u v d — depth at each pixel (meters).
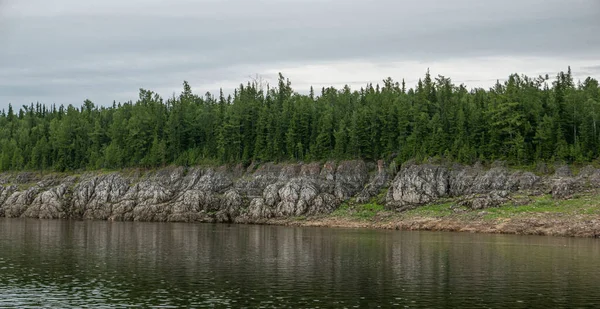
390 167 157.50
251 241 102.88
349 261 76.62
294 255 82.75
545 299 52.41
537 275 65.12
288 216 151.25
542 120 155.50
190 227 138.50
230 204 159.88
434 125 160.00
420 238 107.94
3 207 184.88
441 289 57.00
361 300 51.91
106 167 198.00
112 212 169.75
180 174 181.00
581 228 112.00
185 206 162.12
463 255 82.38
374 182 155.38
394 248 91.31
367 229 132.00
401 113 168.38
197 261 76.44
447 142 155.75
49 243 98.50
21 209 181.50
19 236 111.44
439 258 79.31
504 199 131.00
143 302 51.00
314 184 158.00
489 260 77.31
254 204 156.00
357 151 167.38
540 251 86.81
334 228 136.00
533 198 130.25
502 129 152.12
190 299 52.22
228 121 190.50
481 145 152.88
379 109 174.62
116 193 176.75
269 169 171.75
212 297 53.09
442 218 130.50
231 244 97.81
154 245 95.94
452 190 142.62
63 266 71.56
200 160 186.62
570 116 154.62
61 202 178.25
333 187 156.25
